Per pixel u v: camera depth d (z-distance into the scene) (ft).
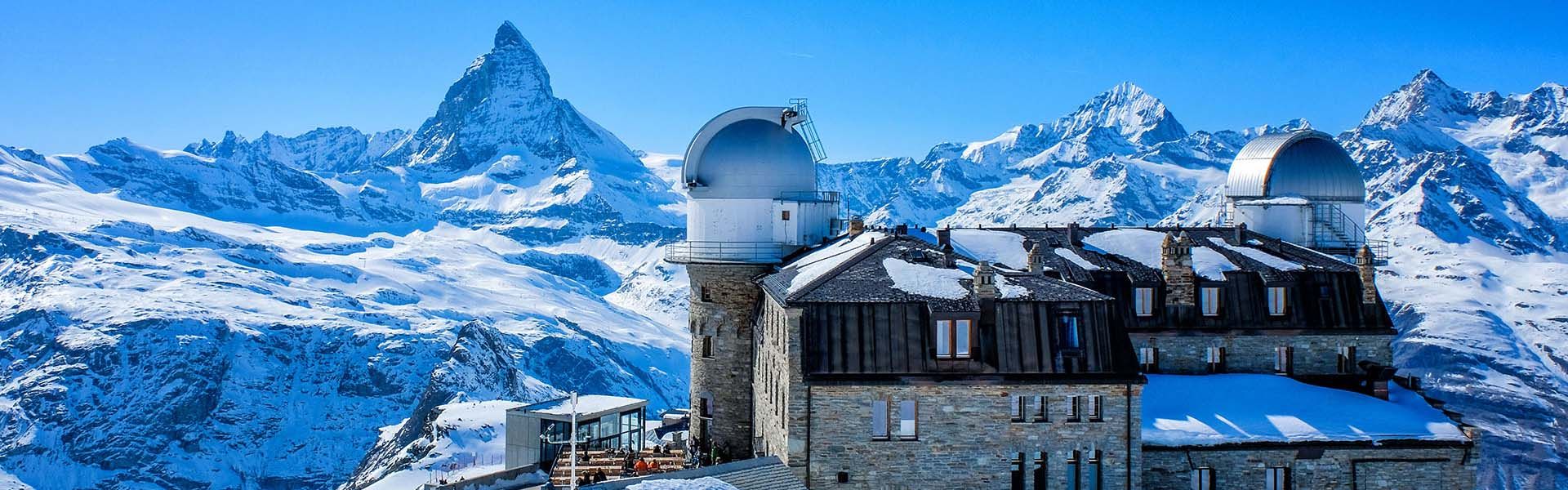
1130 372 189.67
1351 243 292.81
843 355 187.21
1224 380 228.02
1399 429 209.46
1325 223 290.35
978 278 189.88
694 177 277.85
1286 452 204.85
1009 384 187.62
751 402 266.36
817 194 289.33
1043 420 189.98
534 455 297.94
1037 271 223.30
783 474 180.65
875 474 188.14
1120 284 239.30
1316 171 291.79
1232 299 239.30
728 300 271.49
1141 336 235.20
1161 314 237.66
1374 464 206.90
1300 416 212.84
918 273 198.39
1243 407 216.54
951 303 188.85
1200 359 236.84
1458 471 208.23
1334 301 240.53
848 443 187.93
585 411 299.99
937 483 188.55
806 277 208.13
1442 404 236.22
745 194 274.16
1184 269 237.66
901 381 186.39
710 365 272.72
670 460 226.17
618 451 245.65
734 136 278.87
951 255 211.61
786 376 191.42
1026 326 190.08
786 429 190.39
